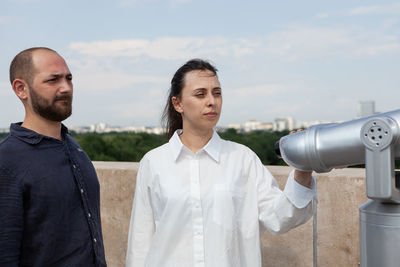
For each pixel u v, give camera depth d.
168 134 1.83
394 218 0.85
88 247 1.44
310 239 2.04
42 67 1.39
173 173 1.54
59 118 1.43
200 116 1.48
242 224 1.51
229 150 1.58
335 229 1.98
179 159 1.56
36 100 1.39
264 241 2.14
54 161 1.41
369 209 0.89
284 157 1.07
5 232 1.26
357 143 0.92
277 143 1.12
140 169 1.64
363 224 0.91
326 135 0.97
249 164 1.57
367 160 0.88
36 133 1.39
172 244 1.48
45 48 1.45
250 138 31.61
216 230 1.44
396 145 0.86
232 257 1.45
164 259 1.49
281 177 2.06
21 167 1.32
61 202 1.38
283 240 2.10
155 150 1.64
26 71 1.40
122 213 2.46
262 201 1.52
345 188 1.95
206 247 1.45
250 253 1.50
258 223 1.51
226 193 1.47
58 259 1.37
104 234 2.52
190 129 1.58
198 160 1.54
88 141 40.44
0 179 1.28
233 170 1.53
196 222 1.47
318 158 0.98
